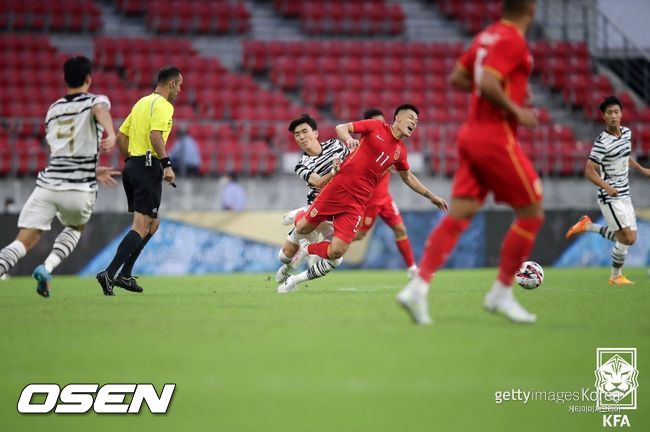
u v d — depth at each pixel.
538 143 85.06
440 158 79.56
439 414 14.04
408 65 95.31
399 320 24.56
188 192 75.38
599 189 44.81
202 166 78.31
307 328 22.67
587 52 98.00
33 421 14.43
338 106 88.62
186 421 13.52
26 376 16.77
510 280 23.86
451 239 23.25
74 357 18.50
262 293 38.06
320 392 15.20
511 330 22.19
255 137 82.88
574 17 105.50
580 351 19.05
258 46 96.19
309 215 36.22
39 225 30.88
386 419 13.62
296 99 93.00
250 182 77.94
